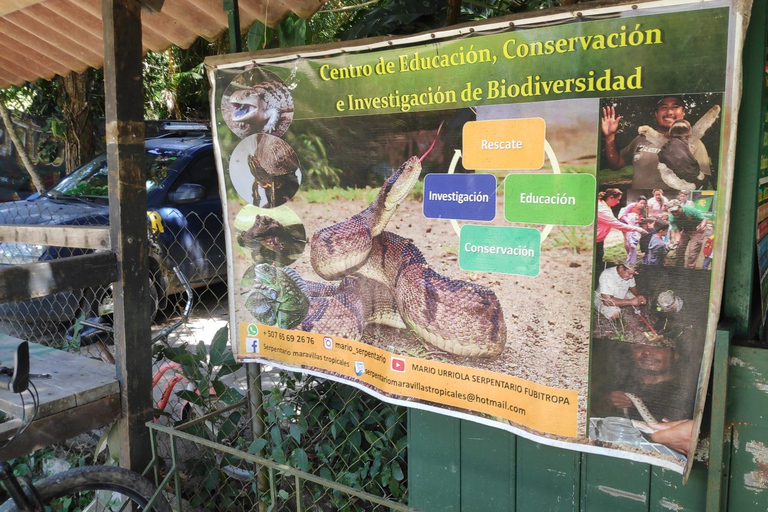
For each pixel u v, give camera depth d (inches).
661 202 71.1
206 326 225.5
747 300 71.6
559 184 77.4
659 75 69.8
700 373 70.1
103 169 255.6
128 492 104.3
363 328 99.1
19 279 96.8
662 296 72.1
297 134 102.3
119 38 105.9
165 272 193.5
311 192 102.4
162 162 249.6
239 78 107.0
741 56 65.7
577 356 78.3
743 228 70.9
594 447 78.1
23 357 87.4
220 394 129.8
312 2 126.7
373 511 111.8
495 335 84.8
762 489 70.9
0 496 96.9
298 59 100.2
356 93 94.8
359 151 96.0
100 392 108.3
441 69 85.7
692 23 67.1
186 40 146.8
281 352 109.7
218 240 249.3
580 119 75.3
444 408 90.9
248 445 128.5
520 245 81.4
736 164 70.1
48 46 169.9
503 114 80.9
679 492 76.9
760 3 66.6
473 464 92.7
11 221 218.8
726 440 72.1
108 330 137.3
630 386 75.1
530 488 88.0
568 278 78.0
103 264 107.5
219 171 112.0
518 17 77.7
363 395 119.0
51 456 141.2
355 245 98.2
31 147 415.8
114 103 106.7
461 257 87.0
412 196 91.0
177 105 481.7
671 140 69.8
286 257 106.7
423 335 91.7
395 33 149.8
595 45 73.2
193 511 122.3
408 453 99.4
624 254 74.0
